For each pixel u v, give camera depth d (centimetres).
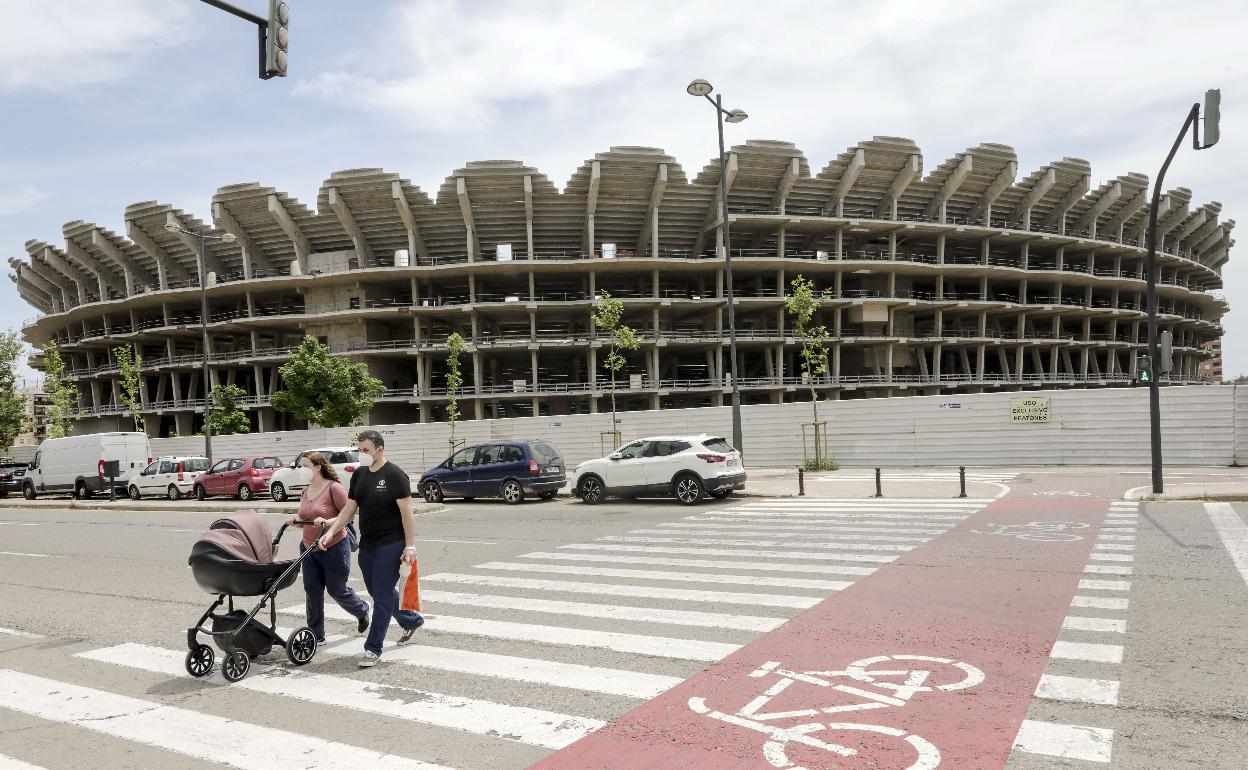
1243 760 363
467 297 6066
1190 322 7681
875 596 718
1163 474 1981
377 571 579
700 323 6419
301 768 392
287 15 913
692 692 480
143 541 1462
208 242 5753
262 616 763
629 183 5319
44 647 677
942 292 6278
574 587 821
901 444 2577
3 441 4166
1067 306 6456
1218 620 600
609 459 1784
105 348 6938
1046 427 2375
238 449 3719
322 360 4703
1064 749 379
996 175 5866
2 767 409
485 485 1931
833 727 416
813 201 5794
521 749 404
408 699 494
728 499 1766
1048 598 687
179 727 462
